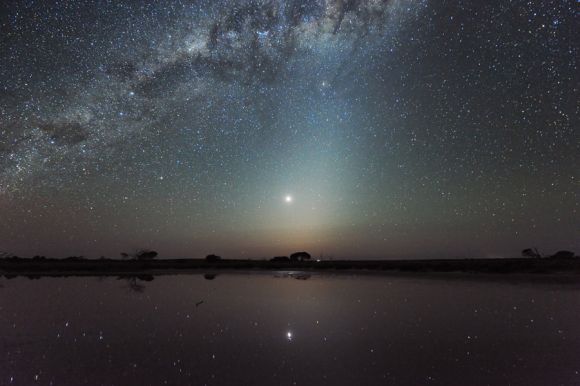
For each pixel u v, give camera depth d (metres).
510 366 8.37
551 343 10.25
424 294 20.62
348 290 23.17
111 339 11.56
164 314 15.64
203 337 11.66
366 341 10.91
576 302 17.00
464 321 13.35
